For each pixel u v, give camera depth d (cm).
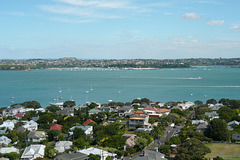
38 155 8969
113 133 11231
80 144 9694
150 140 10350
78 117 14950
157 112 15475
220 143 9938
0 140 10825
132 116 13288
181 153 8081
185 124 13588
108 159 8231
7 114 18200
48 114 16150
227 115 14025
